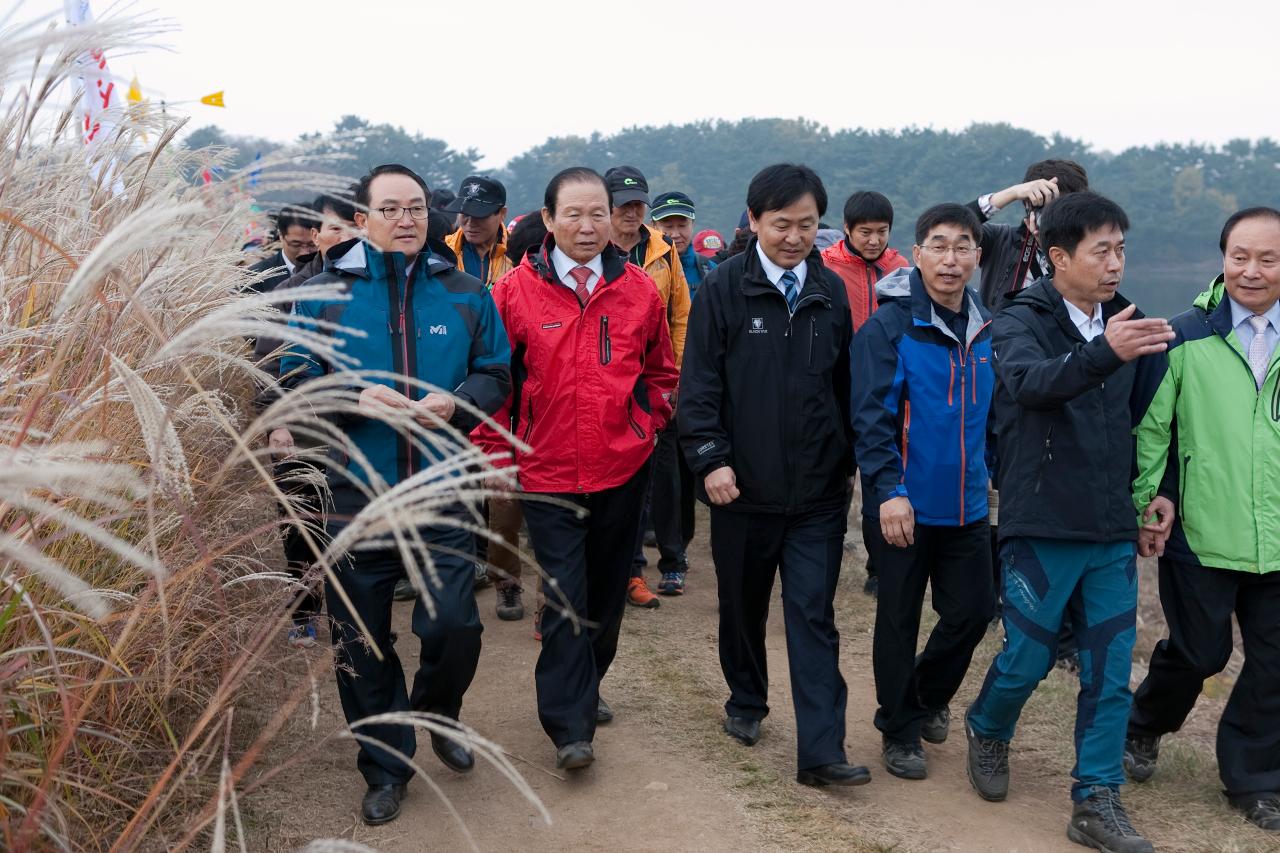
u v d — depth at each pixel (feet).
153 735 9.67
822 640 12.34
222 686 7.88
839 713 12.22
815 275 12.61
